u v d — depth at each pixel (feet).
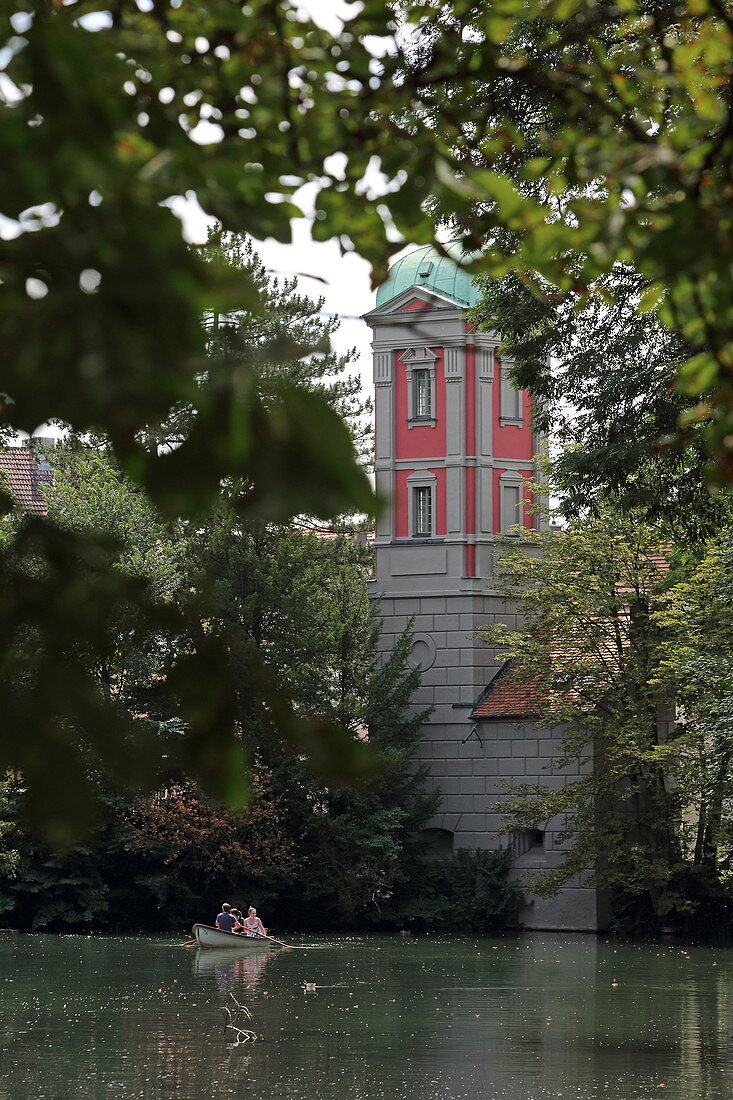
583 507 87.86
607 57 16.24
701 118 11.34
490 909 205.98
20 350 5.24
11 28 5.55
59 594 5.89
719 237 9.79
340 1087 75.97
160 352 5.37
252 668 6.15
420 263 224.33
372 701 207.92
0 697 5.75
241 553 197.57
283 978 134.82
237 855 196.85
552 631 198.39
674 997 120.47
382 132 10.63
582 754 202.39
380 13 11.03
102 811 5.80
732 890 190.08
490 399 223.51
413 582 223.51
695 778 161.79
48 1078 78.13
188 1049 89.45
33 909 196.65
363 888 204.74
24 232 5.35
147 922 203.00
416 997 119.34
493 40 14.14
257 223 6.95
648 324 82.07
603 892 204.33
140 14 9.09
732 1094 74.23
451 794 216.33
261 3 10.07
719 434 11.41
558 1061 85.40
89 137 5.46
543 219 10.78
